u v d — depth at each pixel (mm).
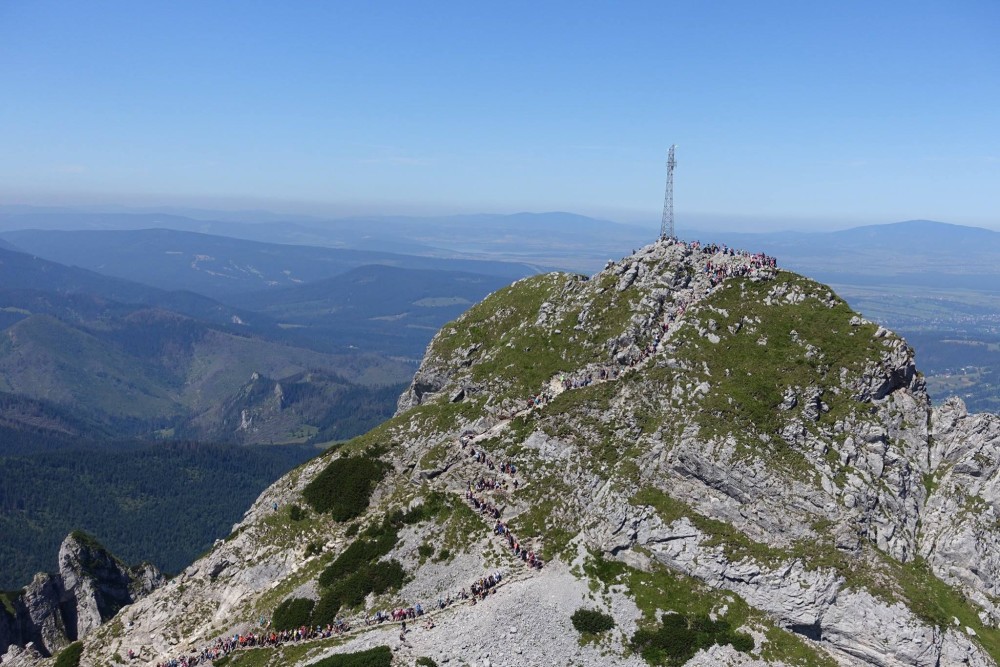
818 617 93750
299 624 103500
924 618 91812
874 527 101750
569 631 93375
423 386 160500
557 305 151500
